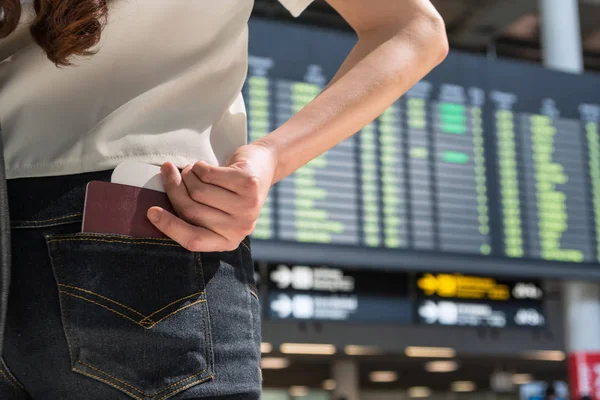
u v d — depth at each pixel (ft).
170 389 1.66
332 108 1.99
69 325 1.65
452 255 14.98
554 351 18.58
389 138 15.14
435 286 16.34
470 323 16.40
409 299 16.12
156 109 1.88
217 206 1.67
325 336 17.10
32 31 1.77
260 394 1.84
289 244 14.03
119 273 1.67
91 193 1.68
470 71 16.05
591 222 16.03
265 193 1.76
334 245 14.26
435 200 15.14
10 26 1.76
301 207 14.28
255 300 1.91
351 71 2.07
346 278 15.79
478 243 15.21
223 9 1.98
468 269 15.06
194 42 1.94
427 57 2.12
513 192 15.70
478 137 15.72
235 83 2.03
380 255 14.51
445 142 15.48
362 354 22.70
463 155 15.55
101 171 1.77
